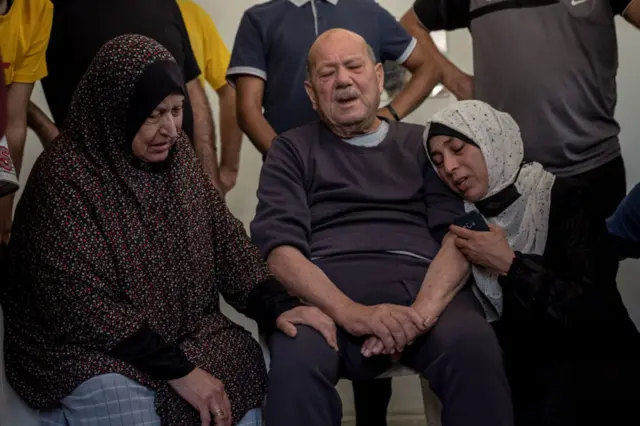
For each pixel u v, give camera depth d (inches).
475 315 64.4
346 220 71.1
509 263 64.6
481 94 88.7
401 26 90.0
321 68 73.3
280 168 73.1
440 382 61.3
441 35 111.5
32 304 61.3
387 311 63.1
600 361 62.8
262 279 67.0
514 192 67.9
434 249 70.1
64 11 78.4
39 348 60.5
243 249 67.9
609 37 84.7
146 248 61.9
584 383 61.5
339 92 72.2
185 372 59.2
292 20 86.3
